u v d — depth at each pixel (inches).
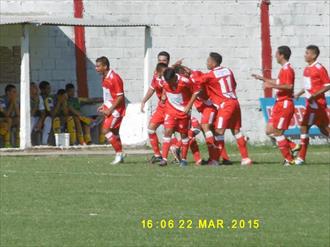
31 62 3026.6
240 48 3193.9
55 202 1702.8
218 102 2206.0
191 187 1861.5
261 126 3161.9
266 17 3211.1
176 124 2188.7
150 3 3117.6
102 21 2824.8
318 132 3171.8
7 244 1398.9
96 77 3083.2
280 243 1419.8
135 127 2930.6
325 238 1451.8
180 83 2153.1
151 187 1860.2
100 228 1501.0
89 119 2923.2
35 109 2844.5
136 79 3112.7
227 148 2925.7
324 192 1815.9
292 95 2222.0
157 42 3129.9
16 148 2682.1
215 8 3171.8
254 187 1866.4
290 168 2167.8
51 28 3043.8
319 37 3243.1
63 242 1412.4
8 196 1760.6
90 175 2032.5
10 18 2753.4
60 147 2719.0
